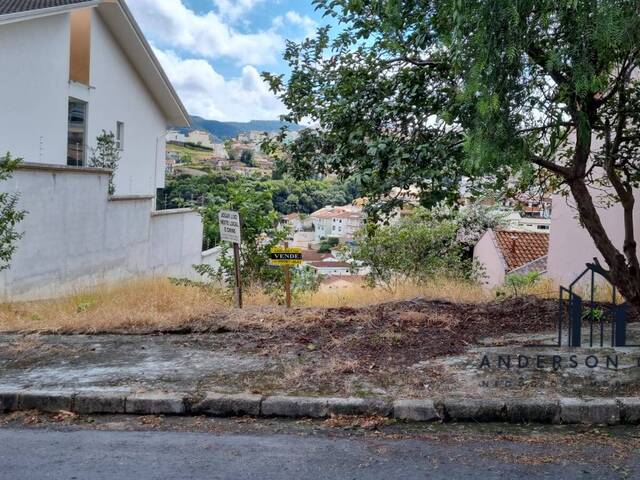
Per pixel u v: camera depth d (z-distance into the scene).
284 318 7.27
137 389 4.95
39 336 6.83
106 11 18.06
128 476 3.63
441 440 4.16
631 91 6.35
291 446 4.09
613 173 6.68
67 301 9.26
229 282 10.00
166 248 17.53
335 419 4.55
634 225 9.84
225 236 8.38
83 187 12.36
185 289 9.80
